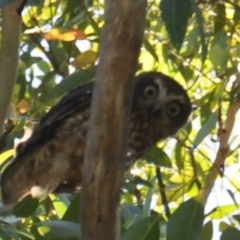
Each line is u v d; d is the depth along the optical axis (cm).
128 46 491
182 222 655
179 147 827
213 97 770
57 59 873
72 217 712
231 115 746
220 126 746
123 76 492
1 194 749
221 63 753
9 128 704
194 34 745
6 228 694
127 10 459
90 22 777
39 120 833
